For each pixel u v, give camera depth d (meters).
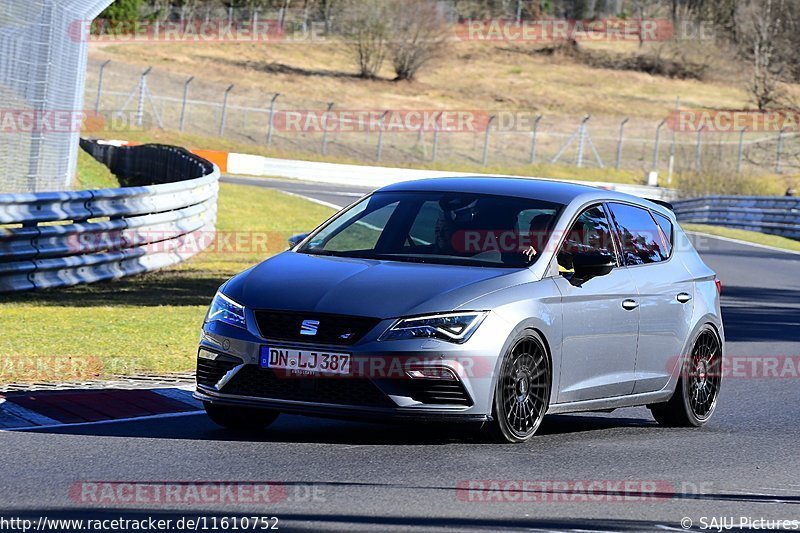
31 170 75.44
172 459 24.72
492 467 25.23
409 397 25.88
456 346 26.09
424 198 30.94
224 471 23.72
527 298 27.53
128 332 42.59
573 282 29.09
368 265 28.17
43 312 46.69
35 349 37.66
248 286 27.48
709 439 31.33
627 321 30.67
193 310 49.91
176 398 32.22
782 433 32.69
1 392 31.38
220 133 196.50
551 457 26.88
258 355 26.31
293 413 26.33
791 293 78.31
